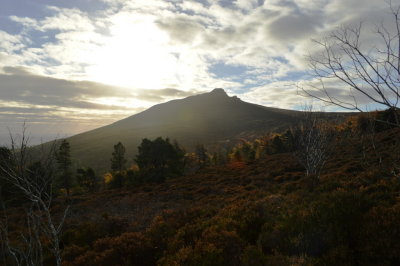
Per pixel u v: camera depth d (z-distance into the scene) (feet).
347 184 29.50
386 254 14.05
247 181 85.40
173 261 18.98
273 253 18.19
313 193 28.99
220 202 52.49
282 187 45.57
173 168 133.69
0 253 17.04
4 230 12.41
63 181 111.55
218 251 18.07
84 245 30.66
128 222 39.24
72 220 41.27
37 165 12.03
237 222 24.63
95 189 131.95
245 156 200.23
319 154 48.39
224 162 211.61
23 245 19.43
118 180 123.65
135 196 79.36
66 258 25.64
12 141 11.62
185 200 68.13
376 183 25.44
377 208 17.94
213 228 23.26
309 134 49.57
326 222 18.01
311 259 14.90
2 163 11.26
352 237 16.56
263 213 26.78
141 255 23.63
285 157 124.77
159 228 29.71
